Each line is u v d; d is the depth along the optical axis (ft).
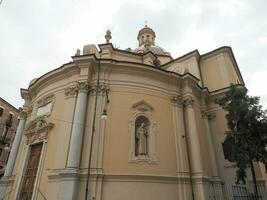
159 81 49.73
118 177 37.58
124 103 44.34
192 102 49.70
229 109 42.32
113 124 41.86
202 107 56.39
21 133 57.98
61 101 46.52
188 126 47.42
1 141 107.14
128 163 39.32
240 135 38.88
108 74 46.21
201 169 42.57
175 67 63.10
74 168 35.91
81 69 45.16
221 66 62.90
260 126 38.22
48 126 44.24
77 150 37.47
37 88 55.62
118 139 40.86
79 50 51.03
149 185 38.63
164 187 39.60
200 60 67.56
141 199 37.06
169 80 50.85
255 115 38.91
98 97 43.42
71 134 39.63
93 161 37.70
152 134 43.57
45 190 38.47
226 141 42.37
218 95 57.88
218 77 62.18
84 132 40.24
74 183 34.71
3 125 110.73
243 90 43.06
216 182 47.96
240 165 38.47
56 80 50.11
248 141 38.04
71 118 42.19
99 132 40.32
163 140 44.11
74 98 44.14
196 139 45.47
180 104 49.73
